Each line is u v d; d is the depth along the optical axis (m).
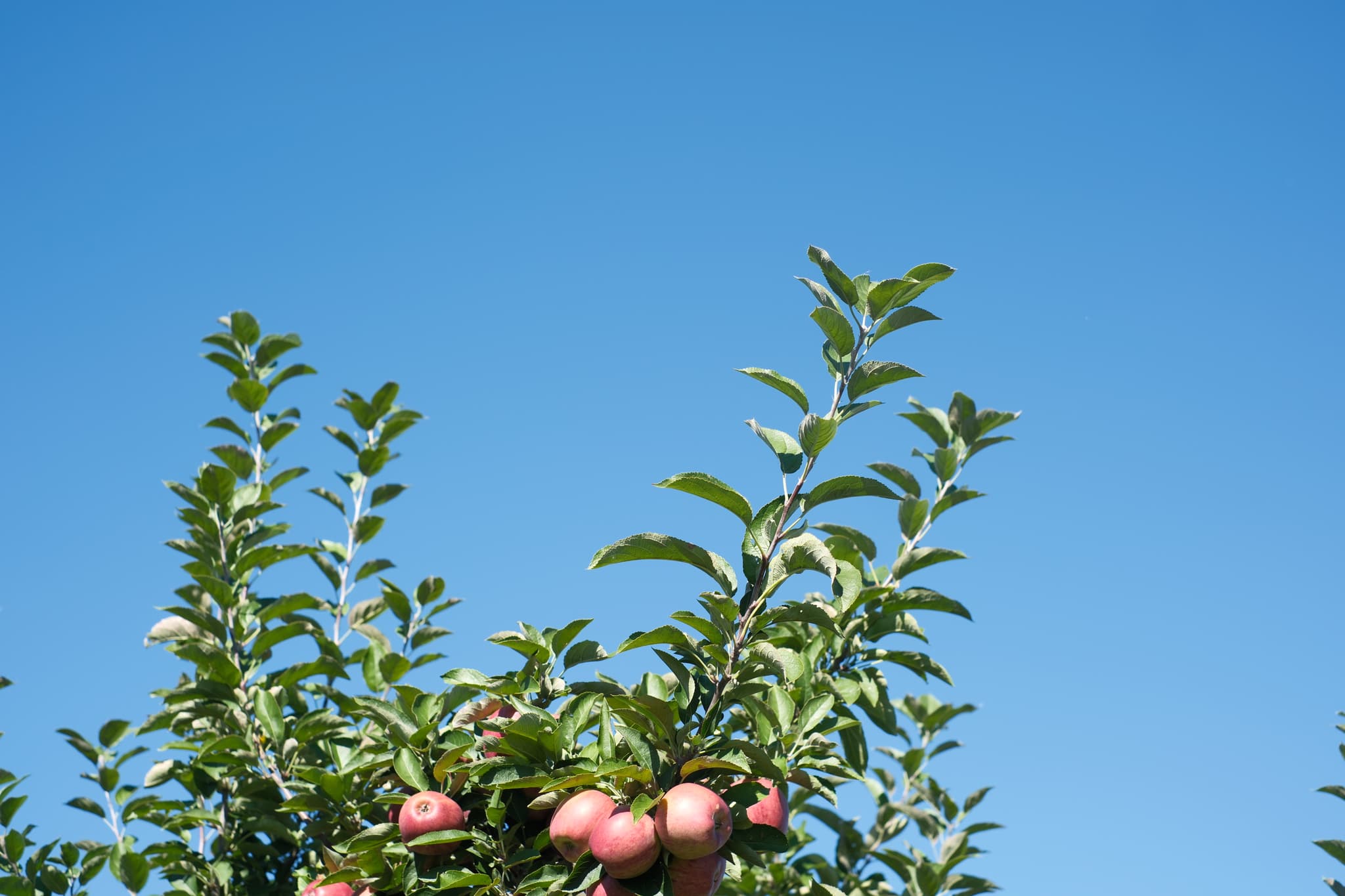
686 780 3.39
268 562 4.05
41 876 3.92
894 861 4.15
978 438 4.02
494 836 3.52
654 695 3.52
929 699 4.37
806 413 3.44
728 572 3.45
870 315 3.45
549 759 3.48
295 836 3.80
